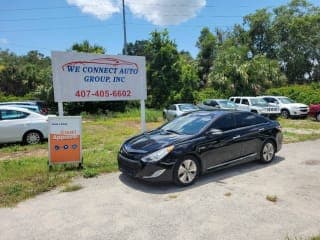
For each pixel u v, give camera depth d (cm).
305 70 5084
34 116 1166
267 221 462
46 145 1132
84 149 1053
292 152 961
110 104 3136
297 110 2158
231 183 645
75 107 3105
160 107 3488
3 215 500
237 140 723
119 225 457
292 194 576
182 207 520
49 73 3259
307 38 4872
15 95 4059
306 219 469
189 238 416
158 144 627
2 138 1102
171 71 3528
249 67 3691
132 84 1043
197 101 3503
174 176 611
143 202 545
